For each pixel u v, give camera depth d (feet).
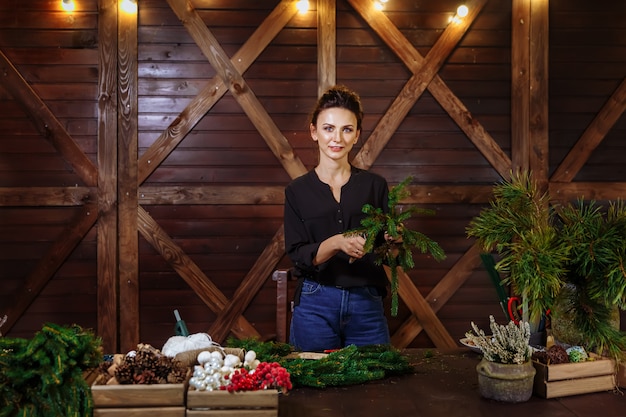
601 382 5.26
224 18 11.60
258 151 11.74
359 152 11.75
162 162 11.63
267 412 4.32
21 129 11.46
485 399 5.07
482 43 11.93
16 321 11.51
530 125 11.87
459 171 11.98
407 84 11.76
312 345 7.16
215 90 11.57
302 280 7.41
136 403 4.30
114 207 11.50
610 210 5.79
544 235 5.54
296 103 11.74
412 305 11.87
